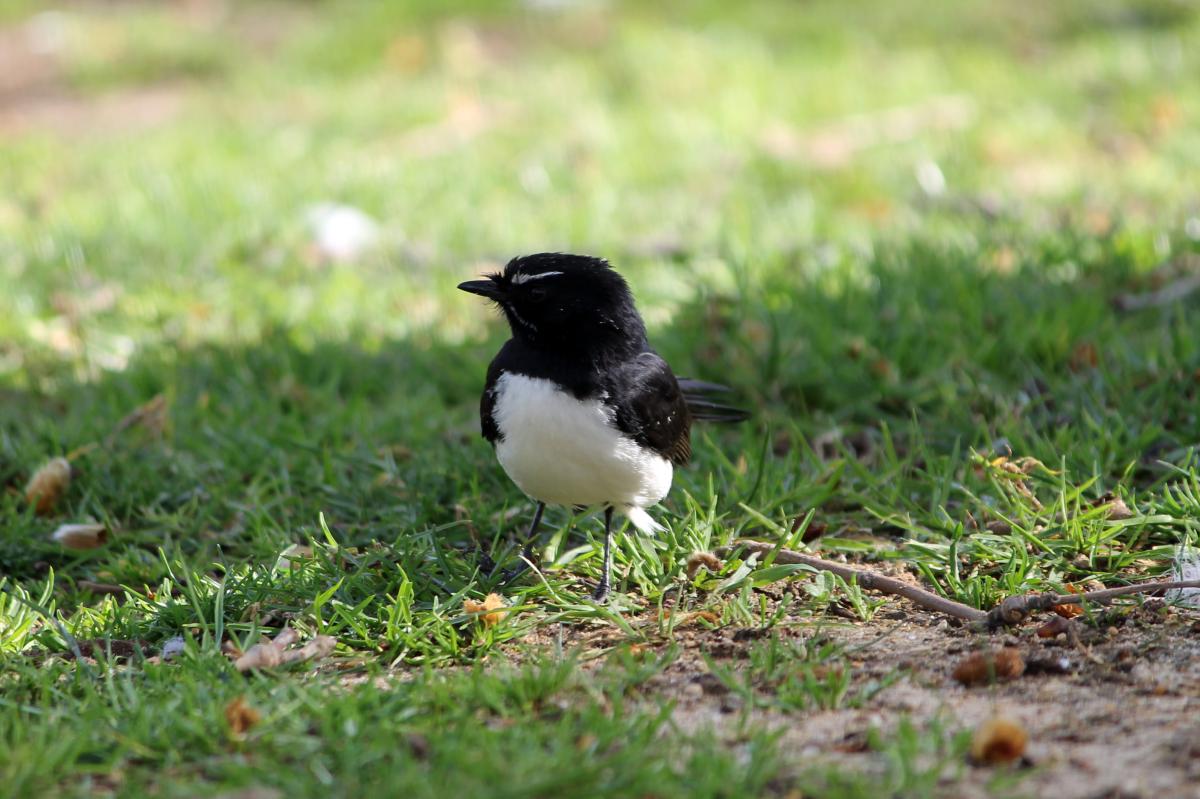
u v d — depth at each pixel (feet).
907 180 57.67
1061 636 24.79
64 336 46.19
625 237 53.31
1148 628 24.98
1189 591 25.93
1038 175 57.72
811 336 40.14
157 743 21.18
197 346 44.21
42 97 84.07
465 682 22.86
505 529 31.96
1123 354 37.06
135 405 39.34
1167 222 49.47
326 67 83.97
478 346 43.06
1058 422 35.06
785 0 90.33
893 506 31.22
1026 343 38.24
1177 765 19.77
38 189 63.21
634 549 29.04
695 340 40.45
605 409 26.81
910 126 65.31
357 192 58.95
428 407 38.68
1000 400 35.47
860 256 47.52
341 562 29.09
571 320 26.68
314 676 24.23
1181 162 57.06
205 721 21.61
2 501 34.37
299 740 20.84
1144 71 68.74
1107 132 62.13
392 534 31.63
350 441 36.99
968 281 42.80
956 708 22.15
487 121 70.38
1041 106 66.28
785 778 19.71
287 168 63.52
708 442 33.96
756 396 37.73
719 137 64.59
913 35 81.71
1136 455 31.96
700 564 28.48
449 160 63.62
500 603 26.81
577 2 91.30
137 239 54.08
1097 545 28.25
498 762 19.47
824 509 32.37
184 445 36.60
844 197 56.44
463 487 33.55
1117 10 82.99
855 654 24.58
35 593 29.99
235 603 27.63
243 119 74.33
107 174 64.90
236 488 34.19
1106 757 20.15
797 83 71.61
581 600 26.89
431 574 28.66
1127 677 23.06
